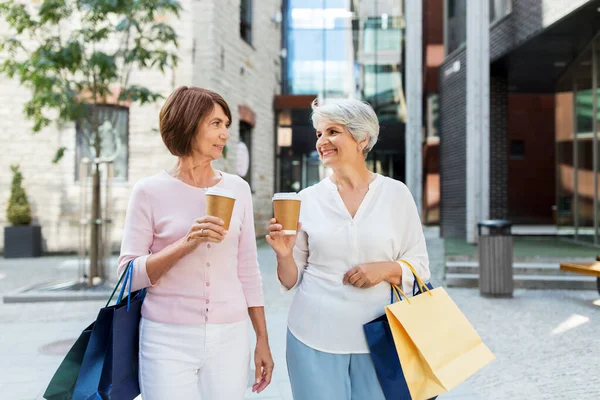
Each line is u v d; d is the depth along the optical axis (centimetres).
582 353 464
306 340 186
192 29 1180
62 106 777
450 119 1294
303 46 1902
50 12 730
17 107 1202
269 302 687
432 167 2025
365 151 199
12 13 731
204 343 173
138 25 760
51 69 757
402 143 1919
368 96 1916
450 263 862
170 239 176
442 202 1379
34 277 899
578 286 781
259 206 1572
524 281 787
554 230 1633
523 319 593
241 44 1408
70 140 1205
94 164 798
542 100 2030
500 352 469
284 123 1823
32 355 464
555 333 532
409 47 1476
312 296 187
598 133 1127
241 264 192
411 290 190
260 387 193
